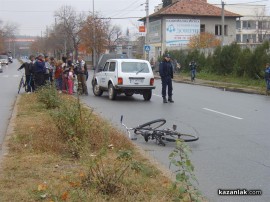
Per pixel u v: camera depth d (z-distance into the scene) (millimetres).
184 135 9867
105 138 8508
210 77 38094
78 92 14742
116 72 19547
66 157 7562
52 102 13977
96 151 7949
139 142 9844
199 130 11531
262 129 11734
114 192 5602
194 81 35531
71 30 77938
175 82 36906
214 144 9664
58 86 21719
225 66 37875
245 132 11234
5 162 7180
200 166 7719
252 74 32812
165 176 6594
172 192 5660
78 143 7867
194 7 62375
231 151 8969
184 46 58344
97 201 5250
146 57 49344
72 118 8492
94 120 10070
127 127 11656
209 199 5957
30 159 7375
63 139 8484
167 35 59781
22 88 25797
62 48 89750
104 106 17125
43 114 12695
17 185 5934
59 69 21703
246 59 33406
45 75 20781
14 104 16297
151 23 64812
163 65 18766
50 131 9023
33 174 6457
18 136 9086
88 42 68625
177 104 18219
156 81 36906
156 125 10602
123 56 26797
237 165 7809
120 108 16484
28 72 21453
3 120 12656
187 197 5496
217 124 12617
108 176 5809
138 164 6562
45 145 8094
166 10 60938
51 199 5309
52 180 6145
